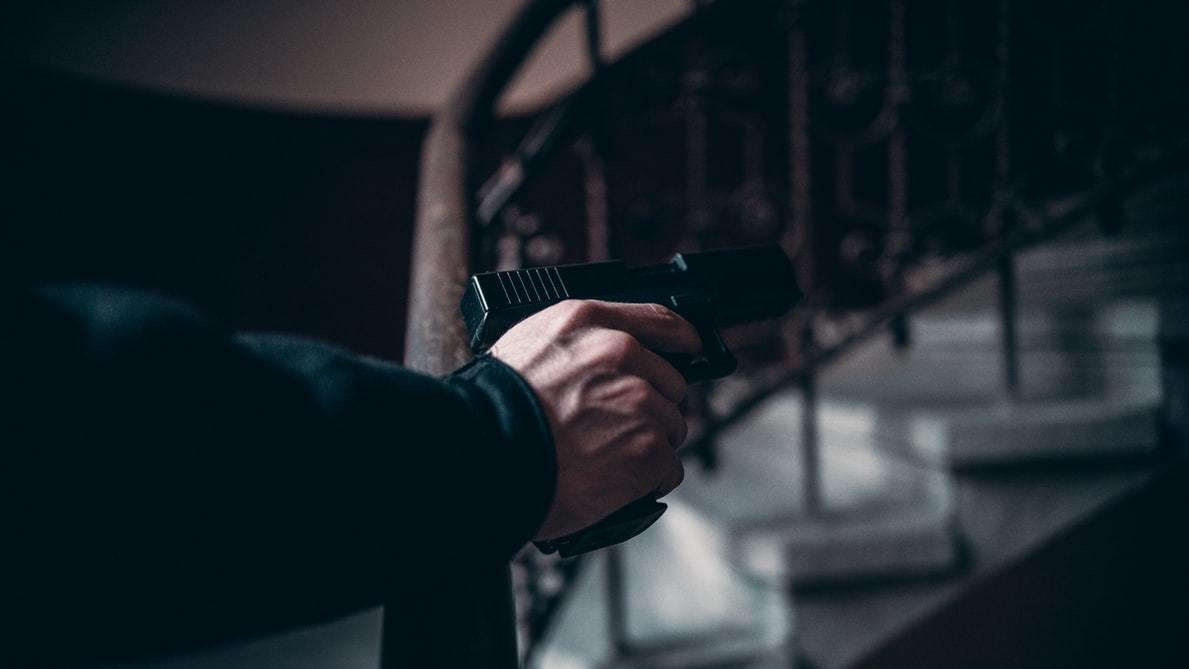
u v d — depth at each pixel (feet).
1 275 1.12
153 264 11.33
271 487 1.12
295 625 1.17
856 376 8.79
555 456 1.41
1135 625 5.70
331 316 12.26
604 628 5.92
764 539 5.44
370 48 12.03
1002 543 5.57
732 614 6.15
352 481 1.18
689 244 8.28
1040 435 5.50
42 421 1.02
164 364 1.09
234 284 11.80
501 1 12.14
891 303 6.16
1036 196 7.64
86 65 10.72
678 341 1.84
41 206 10.59
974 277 6.16
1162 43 7.02
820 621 5.37
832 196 12.10
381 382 1.30
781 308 2.21
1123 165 6.38
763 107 11.60
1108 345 6.14
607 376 1.59
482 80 4.25
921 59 11.93
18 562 0.99
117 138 11.10
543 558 5.10
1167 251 6.35
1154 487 5.65
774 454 8.30
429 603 1.40
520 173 5.17
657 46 5.81
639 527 1.65
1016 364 6.15
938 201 12.10
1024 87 8.29
